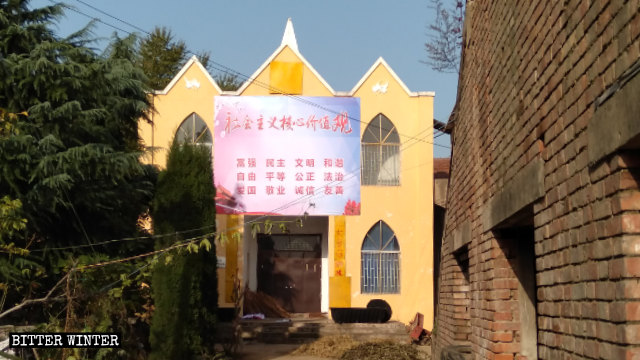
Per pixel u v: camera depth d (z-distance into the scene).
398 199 22.72
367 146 22.92
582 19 4.34
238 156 22.06
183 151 14.34
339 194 22.11
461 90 9.70
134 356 12.26
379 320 20.73
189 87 22.83
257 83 22.77
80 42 12.92
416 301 22.34
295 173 22.06
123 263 12.62
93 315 10.17
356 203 22.17
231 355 16.66
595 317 4.09
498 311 7.17
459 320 10.66
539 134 5.36
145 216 15.48
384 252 22.58
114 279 12.11
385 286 22.45
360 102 22.67
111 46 13.77
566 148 4.66
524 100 5.88
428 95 23.00
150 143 22.47
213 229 14.27
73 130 11.93
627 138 3.54
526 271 7.19
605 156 3.89
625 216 3.69
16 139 10.71
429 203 22.70
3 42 11.70
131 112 13.62
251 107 22.22
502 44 6.86
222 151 22.09
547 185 5.11
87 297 10.24
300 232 23.92
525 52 5.84
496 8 7.17
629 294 3.63
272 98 22.27
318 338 20.17
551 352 5.02
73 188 12.01
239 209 21.89
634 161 3.70
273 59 22.86
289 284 23.78
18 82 11.52
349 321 20.70
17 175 10.96
